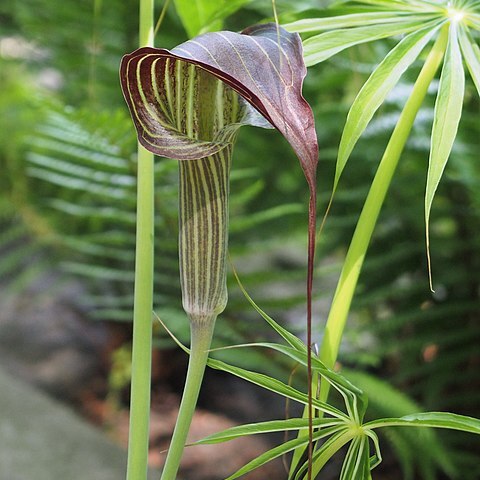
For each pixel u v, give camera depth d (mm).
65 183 1391
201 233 514
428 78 557
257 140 1564
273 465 1660
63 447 1538
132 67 468
